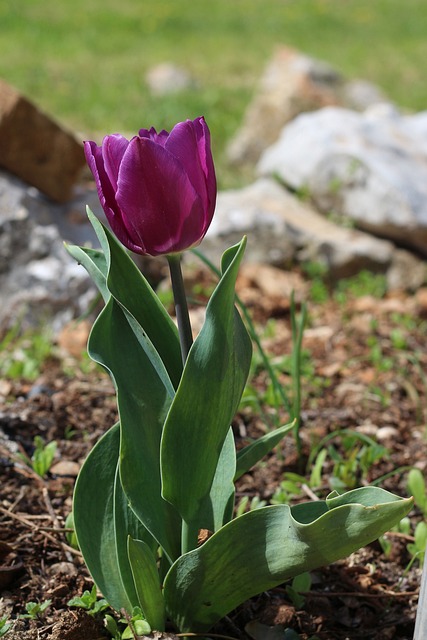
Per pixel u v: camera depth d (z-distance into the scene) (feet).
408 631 7.52
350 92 23.58
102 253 6.52
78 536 6.59
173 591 6.48
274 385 9.95
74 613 6.92
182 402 5.80
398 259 16.26
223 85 33.99
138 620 6.61
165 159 5.36
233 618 7.34
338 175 16.81
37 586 7.58
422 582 6.09
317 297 15.34
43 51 39.75
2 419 10.46
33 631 6.80
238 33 47.83
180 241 5.71
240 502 9.25
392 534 8.68
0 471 9.41
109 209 5.65
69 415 10.91
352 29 50.34
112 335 6.20
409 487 9.16
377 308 15.10
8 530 8.22
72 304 13.92
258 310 14.83
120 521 6.72
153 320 6.32
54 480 9.34
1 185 13.93
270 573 6.06
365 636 7.34
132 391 6.26
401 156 17.30
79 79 34.09
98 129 26.61
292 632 7.02
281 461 10.05
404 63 41.19
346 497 5.72
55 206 14.51
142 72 35.78
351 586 7.92
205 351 5.72
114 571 6.76
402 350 13.60
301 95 22.68
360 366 12.96
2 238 13.82
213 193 5.74
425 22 52.42
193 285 15.44
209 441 6.05
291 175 17.57
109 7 53.06
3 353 13.14
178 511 6.26
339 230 16.74
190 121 5.59
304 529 5.55
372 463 9.92
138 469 6.29
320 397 11.89
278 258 16.05
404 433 11.05
